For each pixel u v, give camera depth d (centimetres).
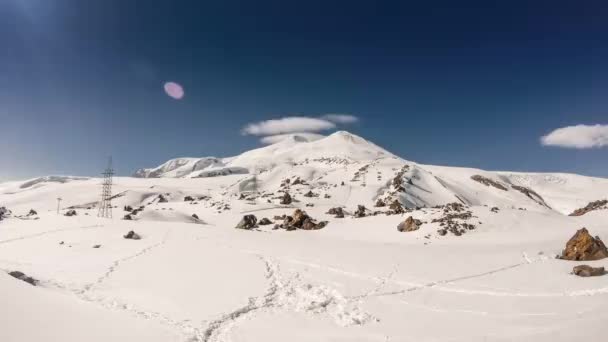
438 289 3756
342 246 6425
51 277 4084
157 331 2381
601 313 2670
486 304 3231
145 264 4769
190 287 3734
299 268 4603
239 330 2612
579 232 5247
